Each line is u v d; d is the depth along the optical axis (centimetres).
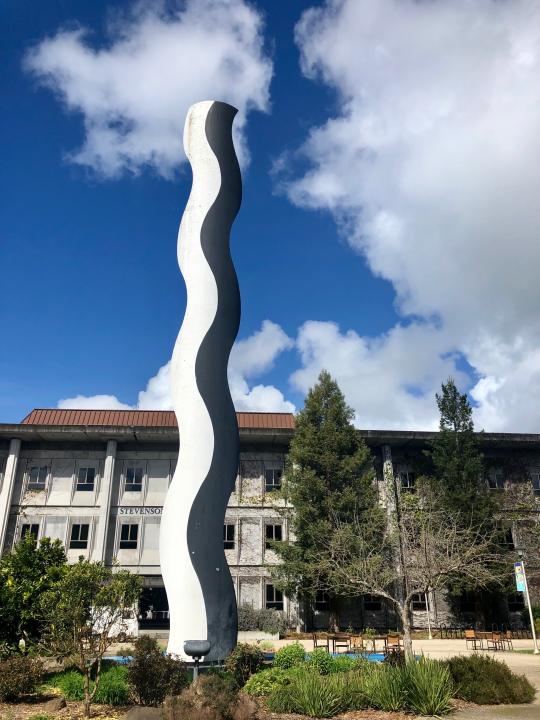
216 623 1711
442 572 1655
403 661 1436
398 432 3831
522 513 3894
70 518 3659
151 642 1359
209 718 1084
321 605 3562
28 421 3994
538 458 4050
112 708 1235
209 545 1775
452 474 3525
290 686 1280
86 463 3781
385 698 1239
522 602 3641
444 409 3759
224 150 2230
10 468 3688
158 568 3562
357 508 3225
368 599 3575
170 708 1095
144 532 3644
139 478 3766
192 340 1981
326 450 3375
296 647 1609
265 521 3738
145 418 4106
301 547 3244
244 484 3812
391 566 2550
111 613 1257
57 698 1287
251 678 1412
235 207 2197
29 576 1697
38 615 1530
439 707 1214
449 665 1430
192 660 1608
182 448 1883
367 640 2584
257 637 3195
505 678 1377
